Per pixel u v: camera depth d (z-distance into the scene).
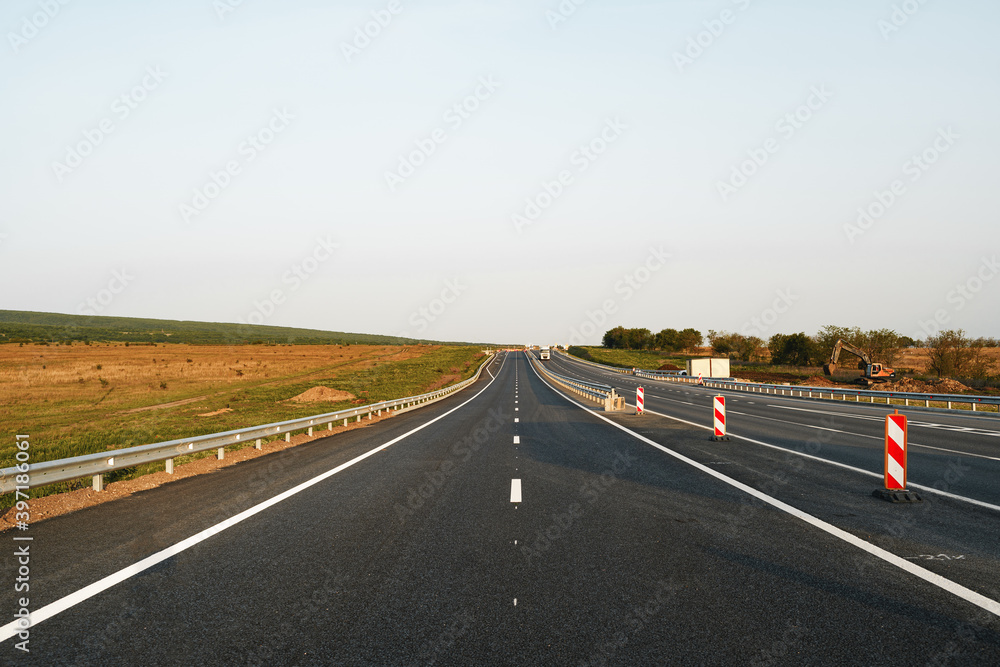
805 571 5.39
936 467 11.83
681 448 14.76
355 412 23.58
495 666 3.63
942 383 42.00
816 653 3.78
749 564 5.61
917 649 3.83
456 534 6.81
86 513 8.07
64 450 15.95
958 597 4.73
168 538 6.68
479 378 74.19
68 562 5.78
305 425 18.41
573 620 4.33
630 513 7.83
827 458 12.95
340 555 5.98
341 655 3.79
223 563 5.72
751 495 8.97
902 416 8.77
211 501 8.84
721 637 4.03
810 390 42.03
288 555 5.99
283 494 9.30
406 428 21.38
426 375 67.38
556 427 20.73
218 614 4.46
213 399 36.28
